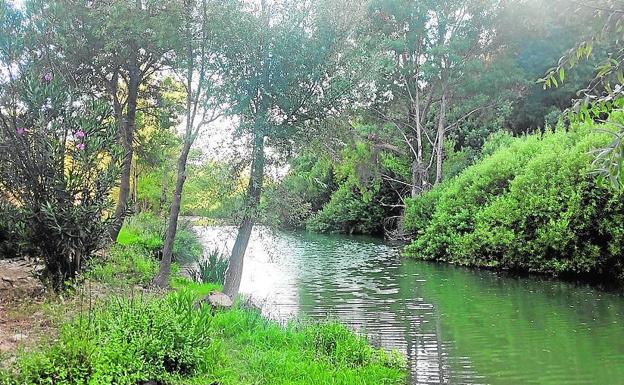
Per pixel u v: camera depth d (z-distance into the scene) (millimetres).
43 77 9109
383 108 35406
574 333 9961
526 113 33438
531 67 32344
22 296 8109
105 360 5199
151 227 20078
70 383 4832
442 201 23766
